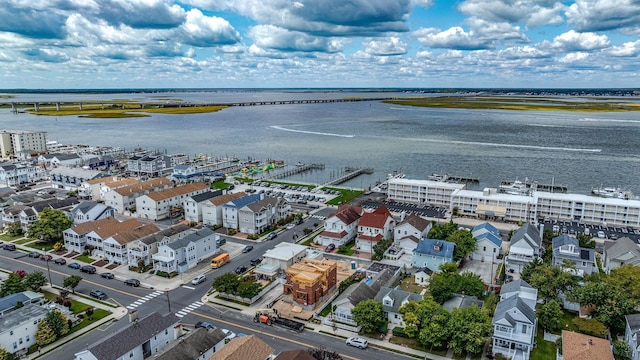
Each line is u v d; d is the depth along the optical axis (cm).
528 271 9656
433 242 11069
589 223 14938
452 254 10762
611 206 14775
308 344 7819
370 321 7969
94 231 11838
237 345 6800
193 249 11281
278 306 9219
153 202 15000
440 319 7556
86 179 18762
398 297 8606
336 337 8056
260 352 6838
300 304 9150
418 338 7694
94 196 17462
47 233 12444
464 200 15938
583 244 12050
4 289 9156
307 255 11444
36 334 7700
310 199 17812
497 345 7469
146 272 10869
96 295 9519
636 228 14425
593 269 10225
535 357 7350
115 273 10819
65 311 8619
